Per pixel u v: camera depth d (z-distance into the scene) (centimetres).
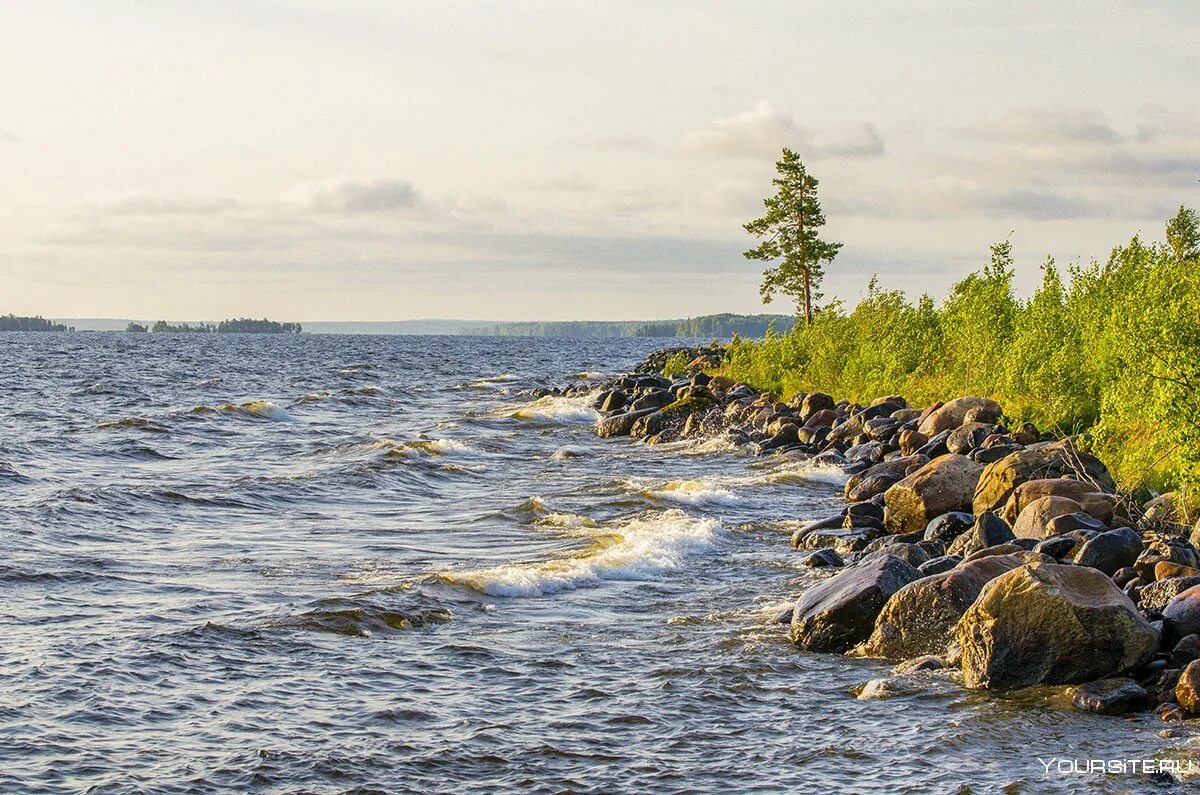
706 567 2027
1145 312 2067
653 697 1295
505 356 15662
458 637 1533
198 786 1044
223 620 1584
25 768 1066
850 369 4934
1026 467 2191
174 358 13000
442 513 2661
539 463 3697
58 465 3444
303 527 2444
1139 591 1484
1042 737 1155
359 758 1112
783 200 7469
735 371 6231
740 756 1125
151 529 2369
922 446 3025
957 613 1418
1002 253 3822
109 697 1258
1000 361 3472
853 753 1127
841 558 2066
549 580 1847
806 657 1459
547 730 1192
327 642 1487
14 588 1772
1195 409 1861
